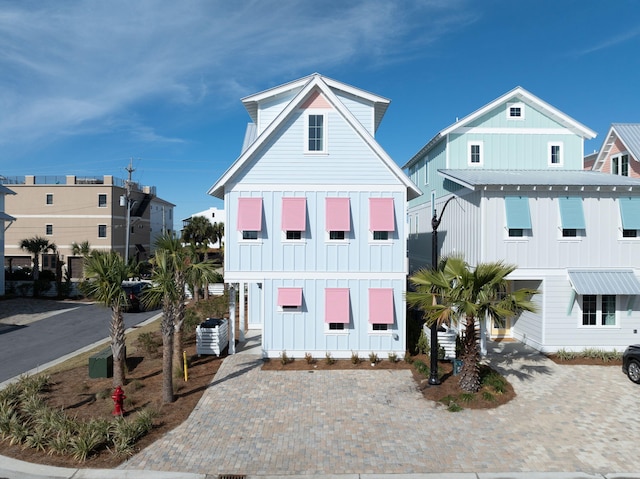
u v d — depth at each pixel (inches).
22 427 434.6
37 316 1088.2
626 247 736.3
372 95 787.4
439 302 649.0
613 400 535.2
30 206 1978.3
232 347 722.8
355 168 708.0
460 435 446.0
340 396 548.7
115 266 564.4
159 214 2637.8
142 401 528.4
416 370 644.1
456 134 956.0
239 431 453.4
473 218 776.9
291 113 706.2
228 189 706.8
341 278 708.0
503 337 840.3
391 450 415.8
